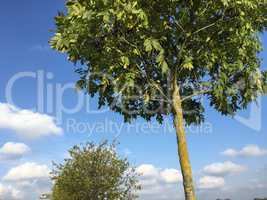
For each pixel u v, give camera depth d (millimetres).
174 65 17953
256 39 18078
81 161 50094
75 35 16719
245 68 18312
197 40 17938
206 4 17375
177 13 17484
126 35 17078
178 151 17391
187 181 16922
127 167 50688
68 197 49969
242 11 17047
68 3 16922
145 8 16984
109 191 49031
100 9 16344
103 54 17234
